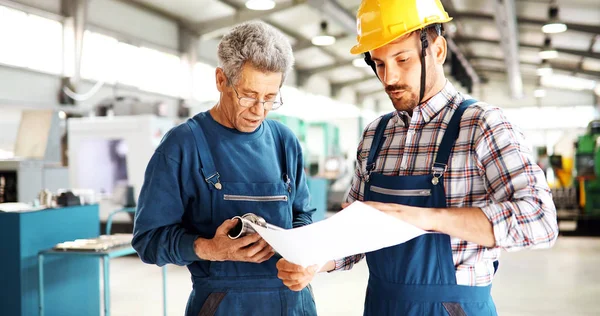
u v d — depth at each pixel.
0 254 3.33
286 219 1.54
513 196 1.14
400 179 1.30
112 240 3.31
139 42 9.79
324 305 4.73
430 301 1.26
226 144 1.50
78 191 3.95
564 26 9.83
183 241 1.36
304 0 10.34
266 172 1.53
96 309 3.98
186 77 10.98
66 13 8.21
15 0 7.36
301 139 12.07
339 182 13.62
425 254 1.26
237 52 1.35
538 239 1.09
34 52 7.82
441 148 1.27
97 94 8.85
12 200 5.12
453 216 1.10
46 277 3.48
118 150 6.61
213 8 10.28
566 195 10.19
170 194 1.43
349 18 10.53
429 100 1.32
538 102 21.23
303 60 15.41
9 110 7.51
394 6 1.25
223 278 1.45
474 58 17.42
